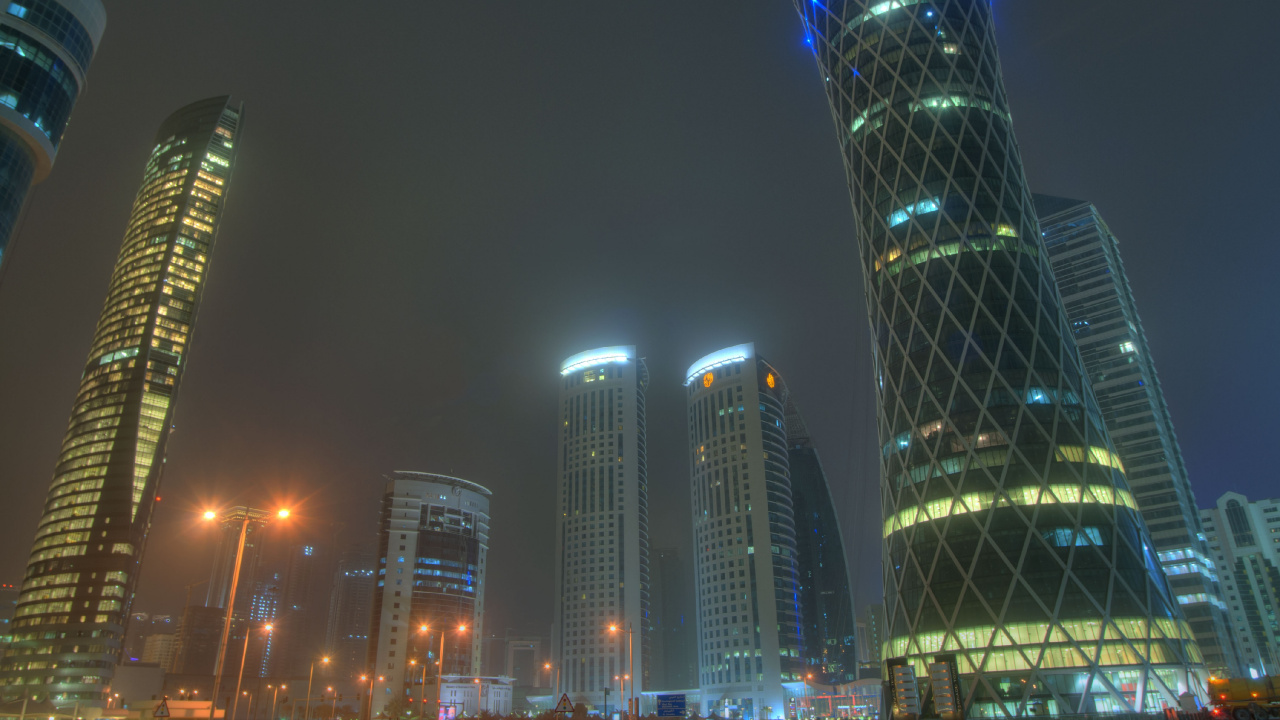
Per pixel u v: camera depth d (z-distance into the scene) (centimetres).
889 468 14675
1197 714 7706
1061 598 12031
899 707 8112
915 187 15650
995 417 13500
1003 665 11919
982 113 16012
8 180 15488
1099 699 11369
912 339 14762
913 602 13262
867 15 17662
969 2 17200
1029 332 14050
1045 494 12800
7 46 15625
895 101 16525
